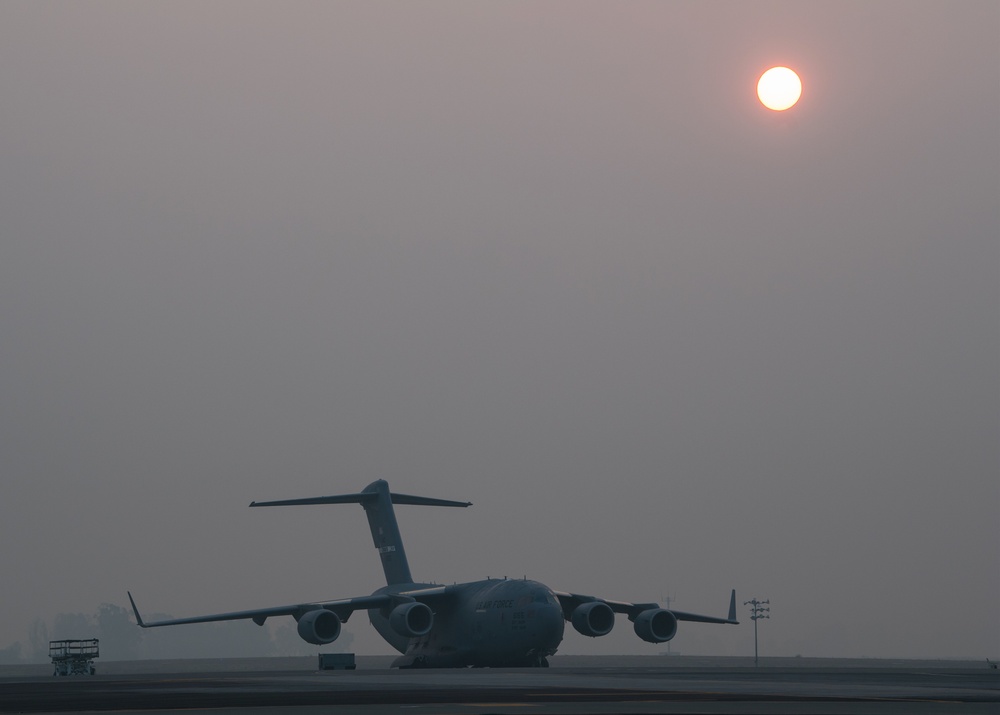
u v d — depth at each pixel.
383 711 70.56
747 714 65.38
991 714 65.44
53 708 80.75
